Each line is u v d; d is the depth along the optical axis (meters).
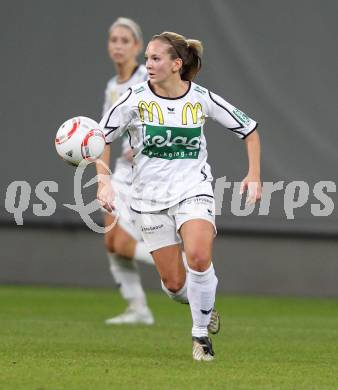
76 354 26.59
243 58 45.53
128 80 37.72
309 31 45.44
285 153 45.47
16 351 26.94
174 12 46.06
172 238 26.05
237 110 26.28
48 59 46.94
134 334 33.03
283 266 47.41
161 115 25.45
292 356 27.53
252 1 45.59
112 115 25.77
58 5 46.91
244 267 47.66
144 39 46.25
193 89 25.86
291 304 45.81
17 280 49.34
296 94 45.38
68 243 49.03
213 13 45.72
